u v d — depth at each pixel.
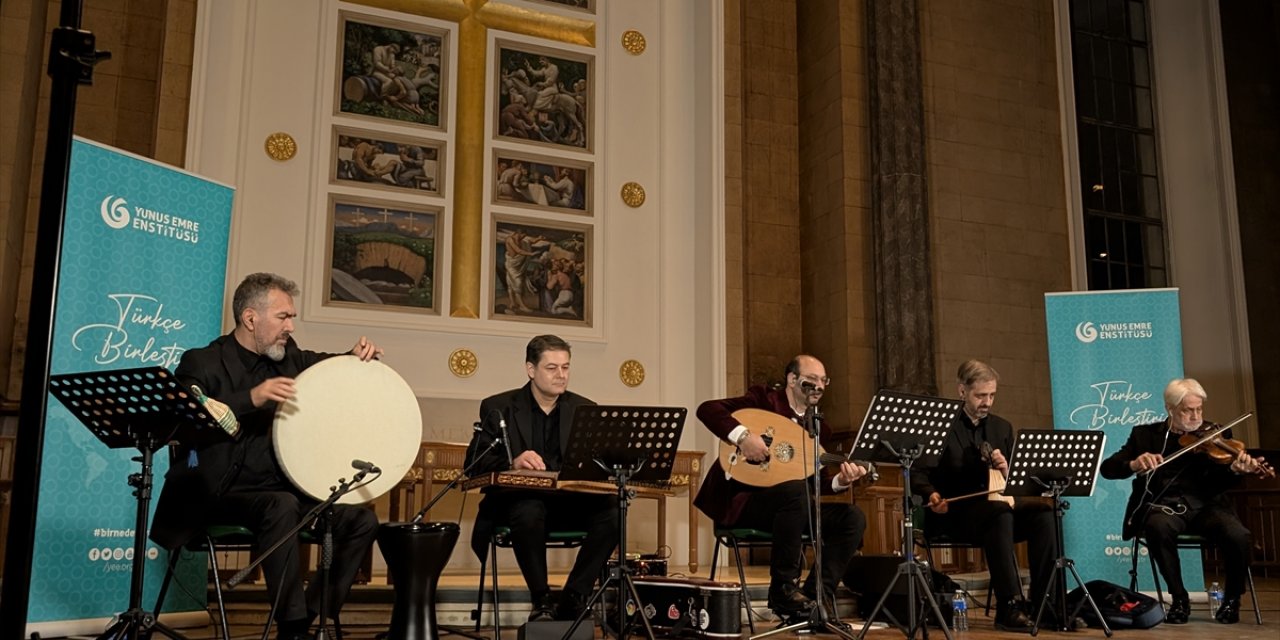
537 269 7.68
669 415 3.88
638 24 8.33
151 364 4.41
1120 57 9.84
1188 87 9.80
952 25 8.88
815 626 4.19
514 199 7.71
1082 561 6.10
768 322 8.46
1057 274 8.88
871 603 5.16
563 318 7.68
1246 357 9.27
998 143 8.86
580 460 3.87
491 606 4.91
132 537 4.31
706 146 8.23
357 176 7.33
